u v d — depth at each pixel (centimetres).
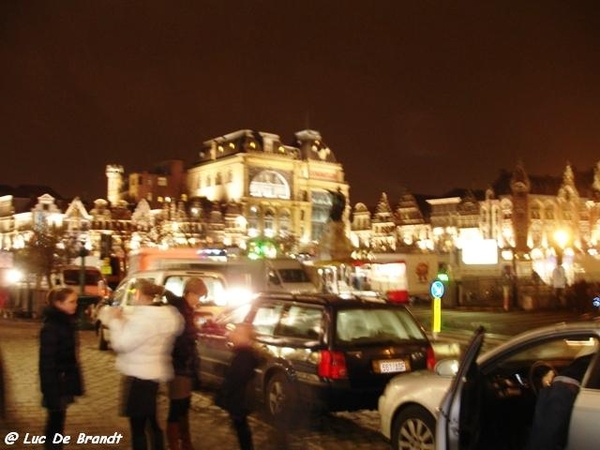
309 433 1005
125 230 11206
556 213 8625
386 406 823
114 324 711
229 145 14512
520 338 666
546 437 525
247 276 3086
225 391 780
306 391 1002
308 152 15062
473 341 636
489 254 4334
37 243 6469
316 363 998
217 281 1689
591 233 7956
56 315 743
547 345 805
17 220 11281
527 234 8462
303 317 1062
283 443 929
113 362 1684
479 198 9412
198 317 1557
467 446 621
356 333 1036
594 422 530
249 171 14025
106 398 1212
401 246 10238
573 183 8500
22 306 3772
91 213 11044
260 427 1013
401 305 1099
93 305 2828
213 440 941
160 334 710
